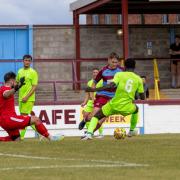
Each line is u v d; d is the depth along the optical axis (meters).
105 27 57.34
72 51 57.34
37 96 52.94
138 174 18.67
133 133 32.38
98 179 17.80
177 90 52.38
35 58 56.91
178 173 18.84
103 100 32.25
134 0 53.41
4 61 52.91
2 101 29.38
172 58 55.03
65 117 42.53
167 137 34.81
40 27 56.91
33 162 21.42
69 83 54.50
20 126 29.64
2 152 24.59
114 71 32.38
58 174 18.72
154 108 44.47
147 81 56.16
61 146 26.45
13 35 56.69
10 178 17.97
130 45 57.28
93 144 27.12
